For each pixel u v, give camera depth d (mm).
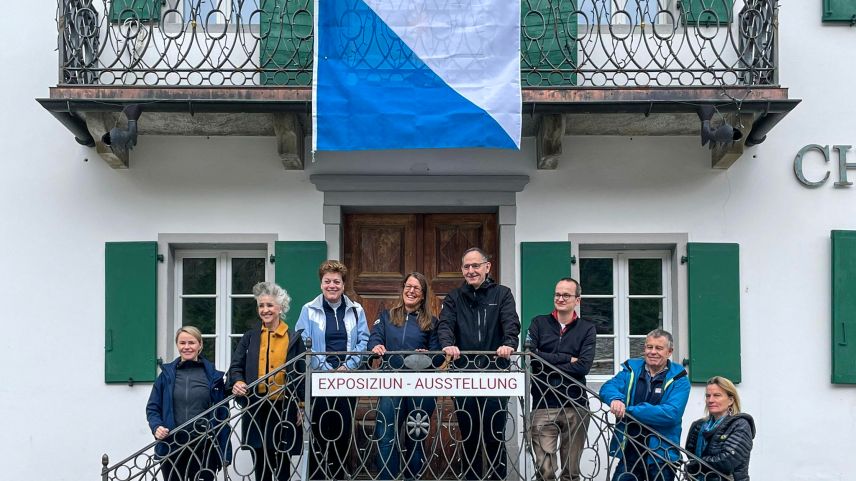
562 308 7312
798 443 8531
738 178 8750
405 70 7898
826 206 8711
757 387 8570
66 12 8109
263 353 7359
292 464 7660
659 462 7148
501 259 8734
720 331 8586
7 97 8711
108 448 8508
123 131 7770
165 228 8703
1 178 8656
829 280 8641
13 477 8484
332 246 8727
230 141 8766
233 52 8680
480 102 7848
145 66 8102
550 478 7332
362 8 7930
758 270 8672
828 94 8750
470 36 7914
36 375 8539
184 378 7422
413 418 7531
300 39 8039
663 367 7184
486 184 8750
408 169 8773
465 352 7012
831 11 8719
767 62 8117
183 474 7449
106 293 8570
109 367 8523
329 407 7230
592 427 8633
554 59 8508
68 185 8680
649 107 7910
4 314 8570
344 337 7551
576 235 8750
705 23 8688
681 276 8711
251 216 8734
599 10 8859
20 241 8617
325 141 7832
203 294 8945
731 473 6770
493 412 7516
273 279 8797
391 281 9055
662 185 8766
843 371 8500
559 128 8312
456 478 7141
